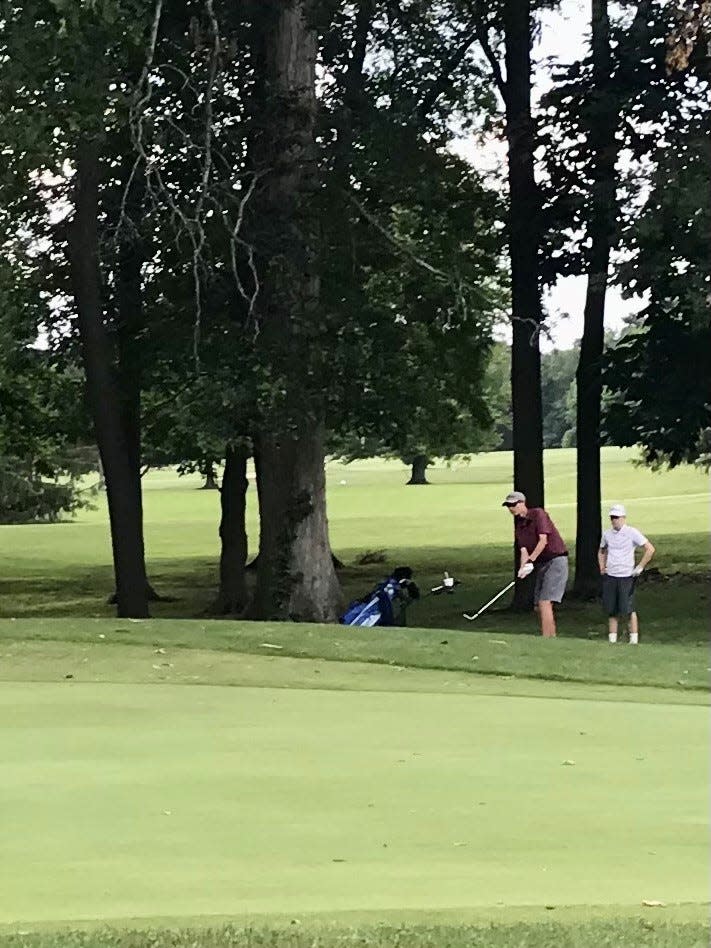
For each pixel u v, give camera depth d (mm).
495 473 122875
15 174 21922
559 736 9664
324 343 22047
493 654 14242
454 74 26734
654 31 23375
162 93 22500
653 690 12477
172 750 8992
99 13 18391
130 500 24594
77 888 5840
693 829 6875
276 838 6684
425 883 5934
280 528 23547
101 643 15047
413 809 7266
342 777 8117
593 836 6750
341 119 23094
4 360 30656
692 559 39188
